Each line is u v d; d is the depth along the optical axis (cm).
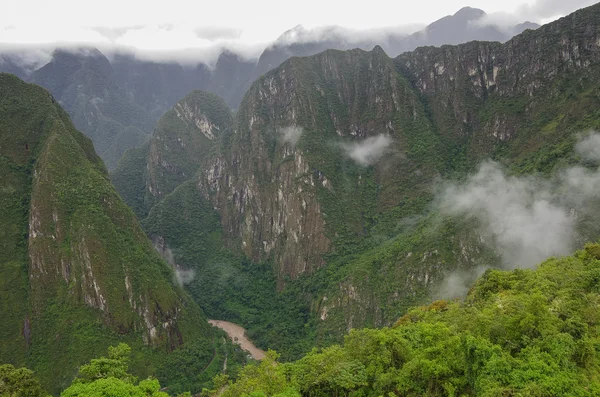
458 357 2692
